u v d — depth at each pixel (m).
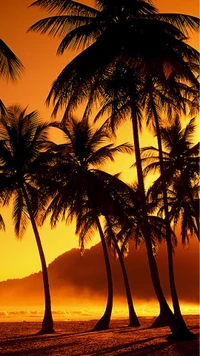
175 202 51.28
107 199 43.94
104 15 28.64
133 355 24.73
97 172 44.09
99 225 45.59
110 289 44.81
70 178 42.75
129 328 44.28
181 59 27.06
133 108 30.27
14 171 43.12
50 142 43.62
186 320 51.78
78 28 27.92
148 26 27.39
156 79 30.64
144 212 30.17
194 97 32.41
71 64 27.58
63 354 26.31
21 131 42.66
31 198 43.06
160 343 28.23
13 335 40.34
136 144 30.42
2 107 24.67
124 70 30.06
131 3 28.59
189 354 24.19
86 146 45.12
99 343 30.17
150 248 30.06
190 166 45.62
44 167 42.75
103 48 27.31
